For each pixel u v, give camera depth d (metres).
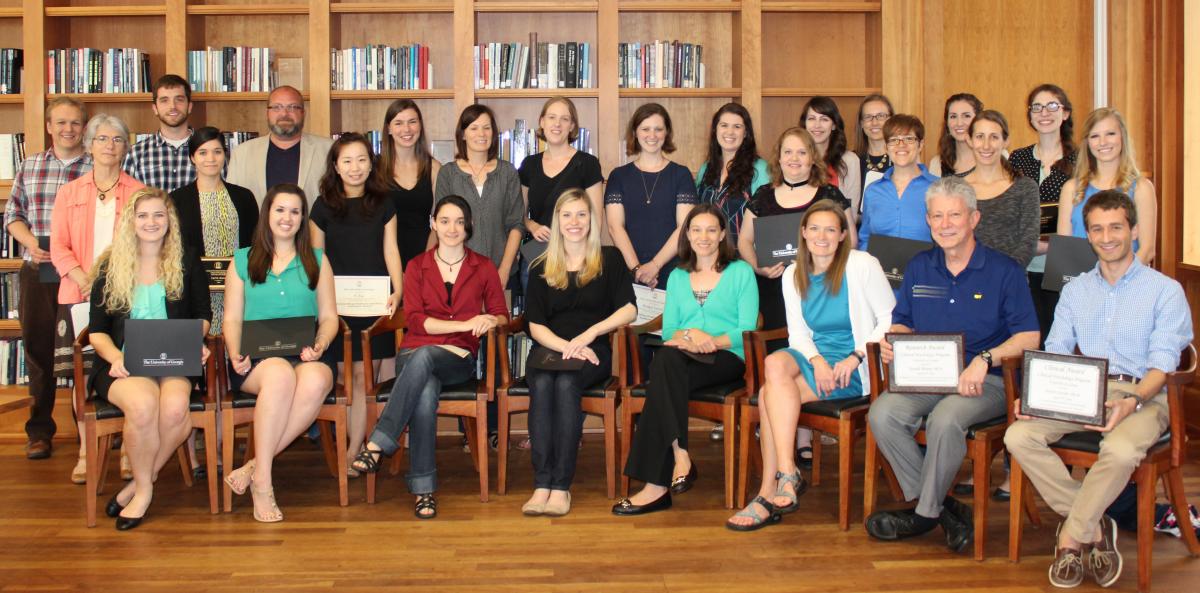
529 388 3.96
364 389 4.17
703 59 6.03
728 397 3.85
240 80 5.70
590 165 4.95
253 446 4.07
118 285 3.83
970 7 5.80
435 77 5.99
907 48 5.62
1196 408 4.88
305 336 3.90
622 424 4.04
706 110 6.03
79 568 3.24
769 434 3.72
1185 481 4.11
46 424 4.90
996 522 3.67
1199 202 5.04
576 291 4.12
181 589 3.04
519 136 5.82
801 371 3.82
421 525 3.70
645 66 5.74
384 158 4.77
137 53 5.68
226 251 4.55
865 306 3.82
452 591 3.02
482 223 4.79
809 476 4.38
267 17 5.93
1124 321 3.29
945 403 3.37
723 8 5.66
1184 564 3.20
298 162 5.03
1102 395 2.99
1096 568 3.05
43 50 5.59
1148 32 5.12
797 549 3.39
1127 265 3.31
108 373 3.83
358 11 5.66
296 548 3.44
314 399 3.86
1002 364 3.26
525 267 5.25
